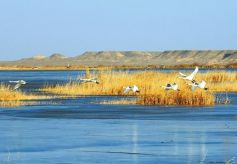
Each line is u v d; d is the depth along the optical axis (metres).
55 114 52.31
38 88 90.75
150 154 32.94
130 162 30.84
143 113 52.59
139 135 39.53
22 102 64.06
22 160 31.48
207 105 59.50
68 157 32.19
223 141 36.97
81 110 55.53
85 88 76.19
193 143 36.31
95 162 30.84
